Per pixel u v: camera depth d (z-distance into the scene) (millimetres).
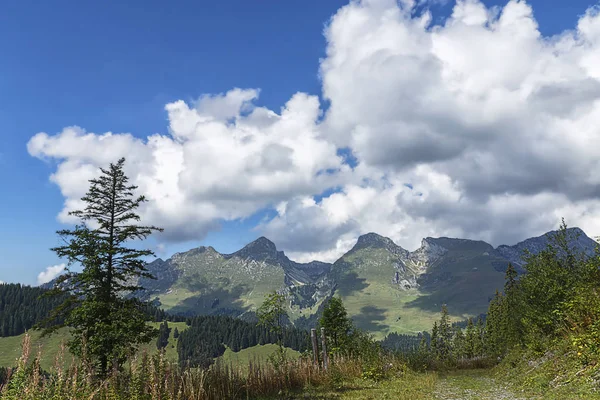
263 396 18734
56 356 10539
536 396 15641
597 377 13492
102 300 26625
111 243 28219
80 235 26844
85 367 11156
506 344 42094
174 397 12594
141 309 27797
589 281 19578
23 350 9938
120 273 28297
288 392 20062
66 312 25656
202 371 15820
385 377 27625
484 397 17844
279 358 24625
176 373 14016
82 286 27219
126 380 11859
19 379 9555
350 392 20234
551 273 24531
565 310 20562
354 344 39969
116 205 29625
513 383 21312
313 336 26469
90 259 26344
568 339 19047
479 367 44312
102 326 23500
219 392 16281
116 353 20688
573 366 16016
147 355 12742
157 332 24859
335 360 29812
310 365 24672
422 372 35125
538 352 22844
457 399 17719
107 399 10742
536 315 25281
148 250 29016
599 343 14602
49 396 9758
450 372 37344
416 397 18359
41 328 23469
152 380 11586
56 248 26328
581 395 12758
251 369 20000
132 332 23891
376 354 33656
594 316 17234
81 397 10148
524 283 26953
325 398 18500
